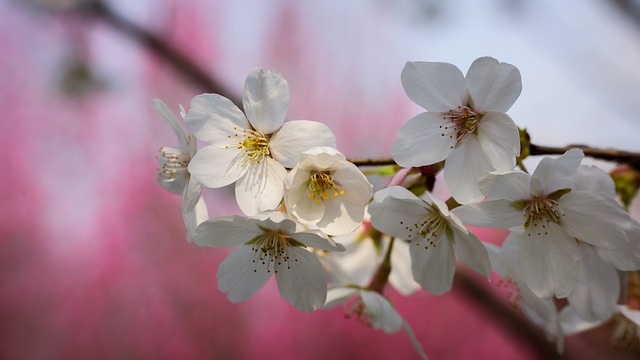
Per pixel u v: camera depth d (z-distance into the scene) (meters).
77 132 0.96
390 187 0.32
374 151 1.01
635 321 0.35
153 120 0.96
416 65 0.32
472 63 0.32
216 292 0.96
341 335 0.93
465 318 0.91
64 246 0.97
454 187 0.32
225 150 0.32
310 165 0.32
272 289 0.94
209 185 0.32
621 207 0.32
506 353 0.89
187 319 0.95
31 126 0.96
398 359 0.92
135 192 0.97
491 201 0.32
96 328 0.95
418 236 0.33
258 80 0.32
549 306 0.34
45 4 0.70
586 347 0.45
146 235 0.97
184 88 0.94
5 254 0.96
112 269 0.96
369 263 0.38
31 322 0.95
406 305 0.94
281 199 0.32
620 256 0.32
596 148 0.34
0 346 0.93
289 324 0.94
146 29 0.60
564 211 0.32
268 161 0.32
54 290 0.96
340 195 0.32
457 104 0.32
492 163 0.32
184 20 0.97
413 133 0.32
